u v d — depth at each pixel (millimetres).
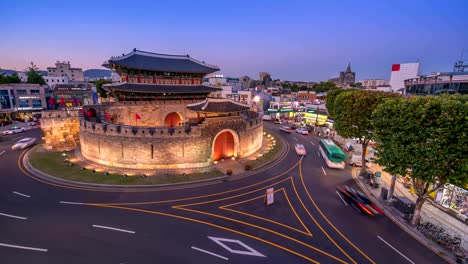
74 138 56000
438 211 29703
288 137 72062
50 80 135000
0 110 83875
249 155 52094
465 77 45688
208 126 43500
